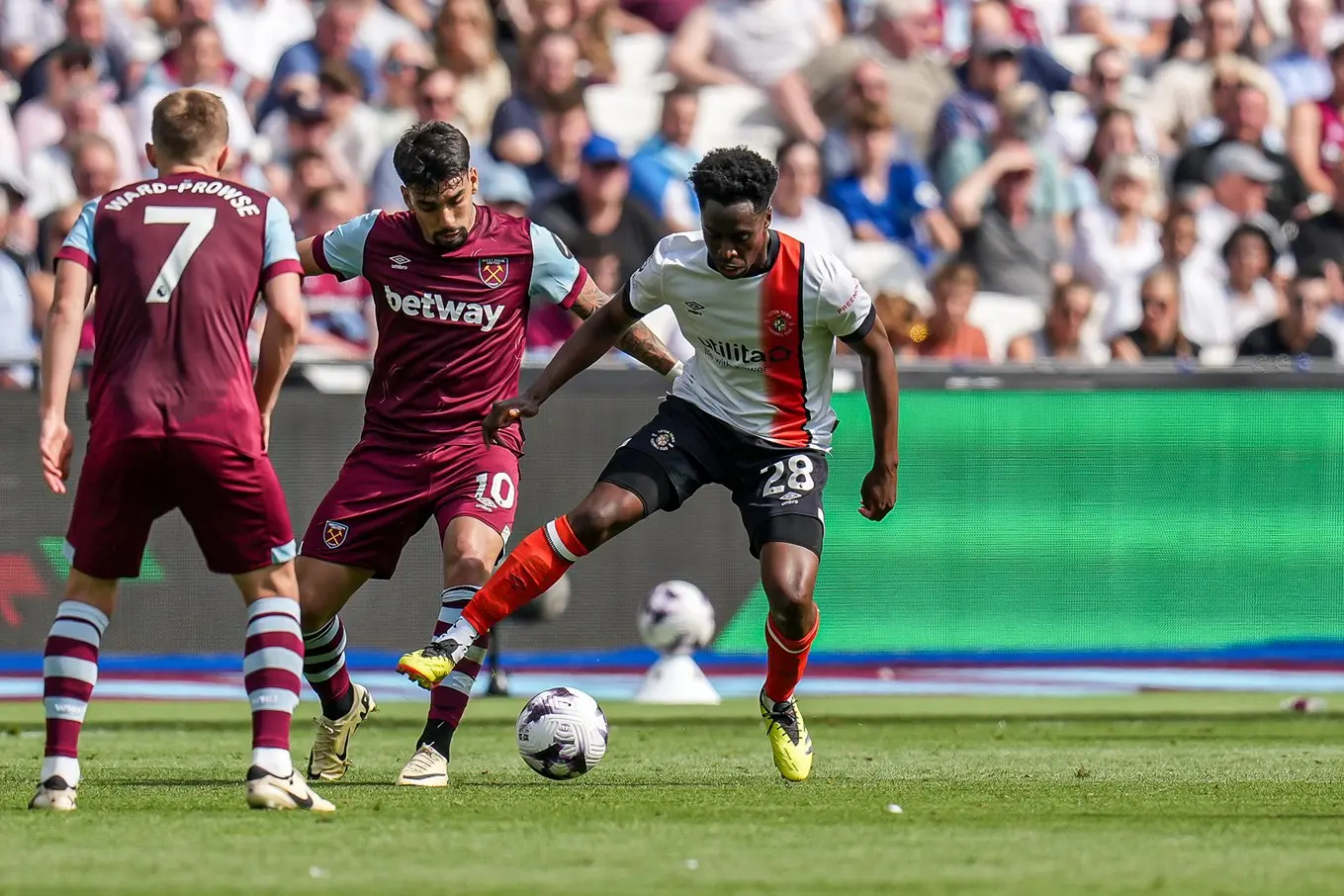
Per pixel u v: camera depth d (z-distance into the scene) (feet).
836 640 132.16
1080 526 133.69
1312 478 135.13
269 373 52.75
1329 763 77.05
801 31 190.19
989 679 132.26
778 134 187.83
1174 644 134.31
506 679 120.67
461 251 67.31
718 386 66.28
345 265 68.23
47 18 178.50
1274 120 199.41
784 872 42.34
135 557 52.90
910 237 177.27
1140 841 49.03
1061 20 213.25
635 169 171.32
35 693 120.67
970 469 132.77
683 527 131.34
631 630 130.62
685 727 99.09
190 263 51.37
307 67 177.47
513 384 69.36
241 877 41.16
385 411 68.28
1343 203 181.78
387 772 72.90
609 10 190.90
